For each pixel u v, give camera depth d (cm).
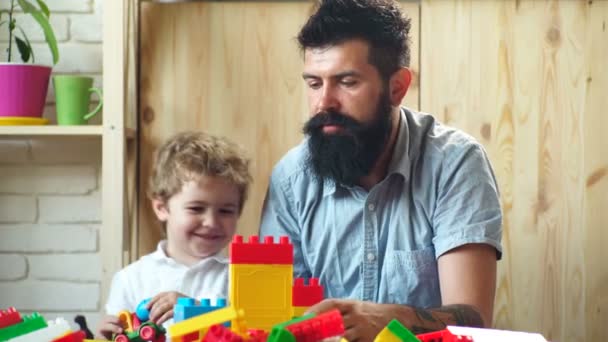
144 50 225
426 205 169
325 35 159
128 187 222
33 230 230
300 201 179
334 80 160
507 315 220
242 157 196
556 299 219
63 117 217
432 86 221
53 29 230
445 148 170
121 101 211
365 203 172
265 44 224
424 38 221
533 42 220
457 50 221
